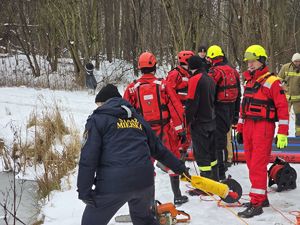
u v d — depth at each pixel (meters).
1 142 10.04
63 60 29.11
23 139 10.23
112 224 5.18
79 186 3.75
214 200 5.87
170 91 5.41
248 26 16.05
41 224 5.68
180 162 4.28
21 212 6.56
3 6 28.08
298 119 9.02
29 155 9.27
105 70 24.59
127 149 3.83
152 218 4.11
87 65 18.55
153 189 4.00
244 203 5.66
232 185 5.49
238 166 7.59
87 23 23.20
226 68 6.45
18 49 32.66
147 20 27.22
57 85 20.53
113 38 31.80
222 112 6.49
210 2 20.25
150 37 26.48
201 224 5.09
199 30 17.12
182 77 6.46
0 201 7.06
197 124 5.98
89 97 17.61
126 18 26.80
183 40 16.67
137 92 5.45
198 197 6.03
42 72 26.17
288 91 9.00
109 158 3.79
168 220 4.82
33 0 27.20
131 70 25.80
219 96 6.43
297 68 8.92
